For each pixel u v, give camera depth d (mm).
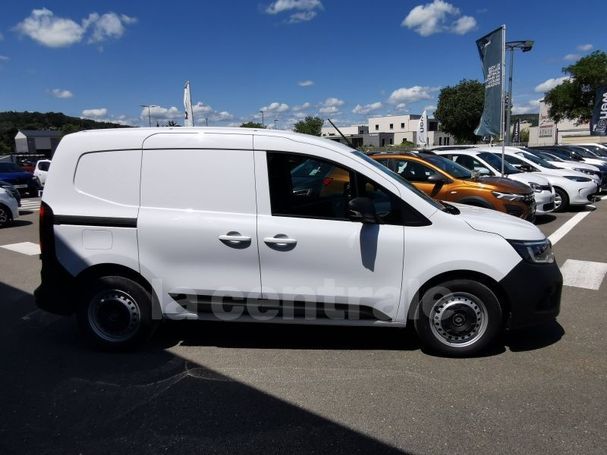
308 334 4734
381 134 112688
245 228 4031
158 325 4633
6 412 3391
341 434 3094
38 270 7637
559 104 52719
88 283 4305
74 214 4184
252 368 4023
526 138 103000
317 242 3996
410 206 4031
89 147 4203
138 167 4160
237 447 2977
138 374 3934
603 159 22984
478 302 4031
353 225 4016
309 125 67188
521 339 4551
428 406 3398
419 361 4109
